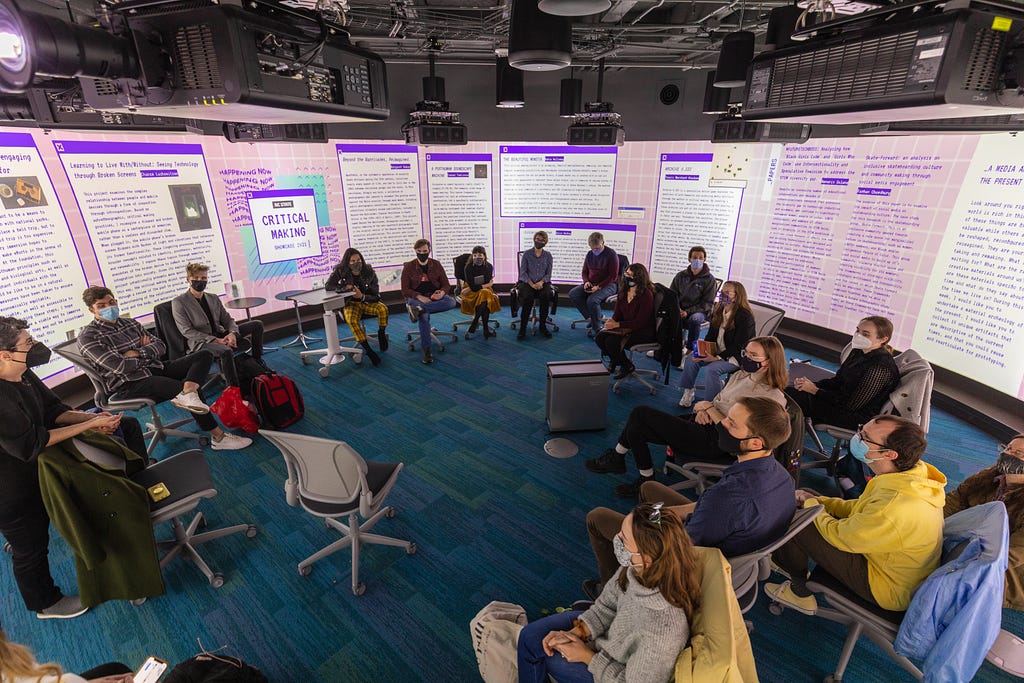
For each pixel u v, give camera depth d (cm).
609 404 428
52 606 231
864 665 208
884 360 282
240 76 160
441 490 317
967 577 150
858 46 174
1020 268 372
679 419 286
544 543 274
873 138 469
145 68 165
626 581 155
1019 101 159
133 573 220
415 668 208
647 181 620
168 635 222
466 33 445
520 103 497
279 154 559
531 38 231
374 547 271
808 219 534
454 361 520
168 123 402
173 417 407
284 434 208
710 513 172
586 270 579
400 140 618
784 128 461
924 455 359
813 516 169
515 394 448
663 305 429
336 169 597
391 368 502
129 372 330
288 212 579
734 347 374
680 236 625
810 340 545
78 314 414
